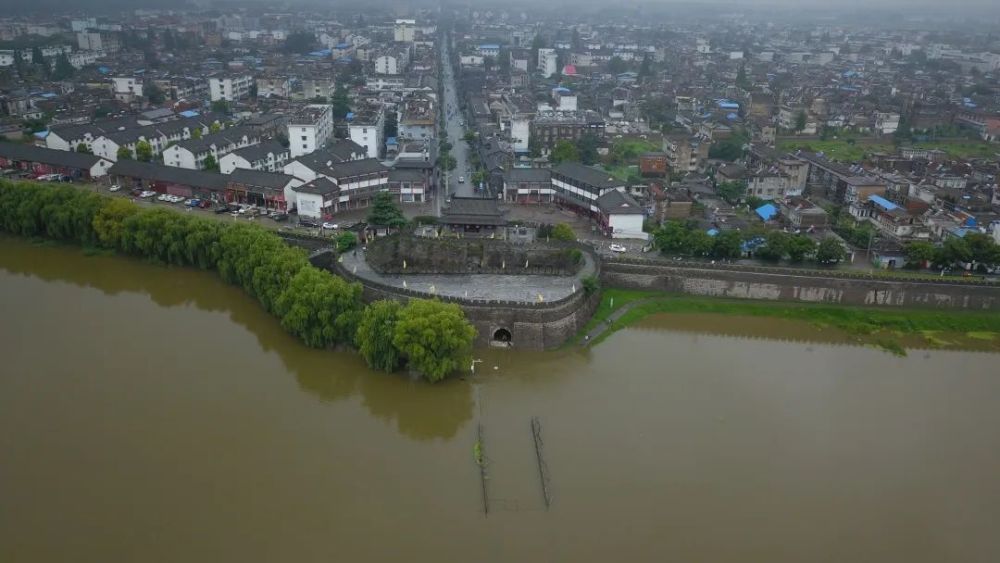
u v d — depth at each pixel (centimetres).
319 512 7388
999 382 10638
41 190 15138
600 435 8888
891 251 14175
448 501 7631
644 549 7000
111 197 15662
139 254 14312
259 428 8812
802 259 14062
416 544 6988
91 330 11244
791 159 19988
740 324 12556
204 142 19725
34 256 14300
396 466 8212
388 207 14875
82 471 7844
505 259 12800
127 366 10131
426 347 9862
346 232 14012
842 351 11581
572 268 12800
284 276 11362
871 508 7719
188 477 7838
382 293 11706
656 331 12144
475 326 11119
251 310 12094
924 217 16200
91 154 18750
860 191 17700
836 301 13250
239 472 7962
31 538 6888
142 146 19700
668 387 10150
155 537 6956
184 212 16200
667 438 8862
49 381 9606
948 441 9012
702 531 7275
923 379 10662
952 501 7881
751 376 10575
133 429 8638
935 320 12662
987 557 7088
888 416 9556
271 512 7356
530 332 11094
